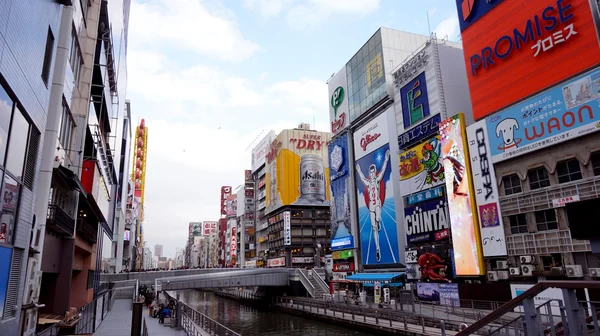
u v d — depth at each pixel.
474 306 37.47
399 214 56.31
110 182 49.53
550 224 32.53
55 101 20.78
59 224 21.77
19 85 11.91
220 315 62.59
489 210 37.75
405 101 55.34
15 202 12.43
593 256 29.17
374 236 61.47
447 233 44.62
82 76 29.20
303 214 107.31
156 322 35.78
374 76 65.56
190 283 63.66
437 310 36.97
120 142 58.50
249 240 141.12
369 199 63.53
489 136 38.41
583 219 8.59
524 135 34.81
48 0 14.47
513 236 35.28
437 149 48.03
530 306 6.27
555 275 30.84
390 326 32.22
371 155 63.84
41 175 19.75
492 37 39.53
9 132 11.53
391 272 56.56
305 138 112.44
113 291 60.84
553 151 32.66
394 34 65.25
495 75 38.94
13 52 11.16
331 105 80.62
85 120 28.45
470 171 40.53
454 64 50.97
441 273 43.94
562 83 32.19
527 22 35.91
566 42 32.59
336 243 73.06
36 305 15.98
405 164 53.47
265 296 74.56
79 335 20.92
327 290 64.06
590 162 30.00
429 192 48.38
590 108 29.88
